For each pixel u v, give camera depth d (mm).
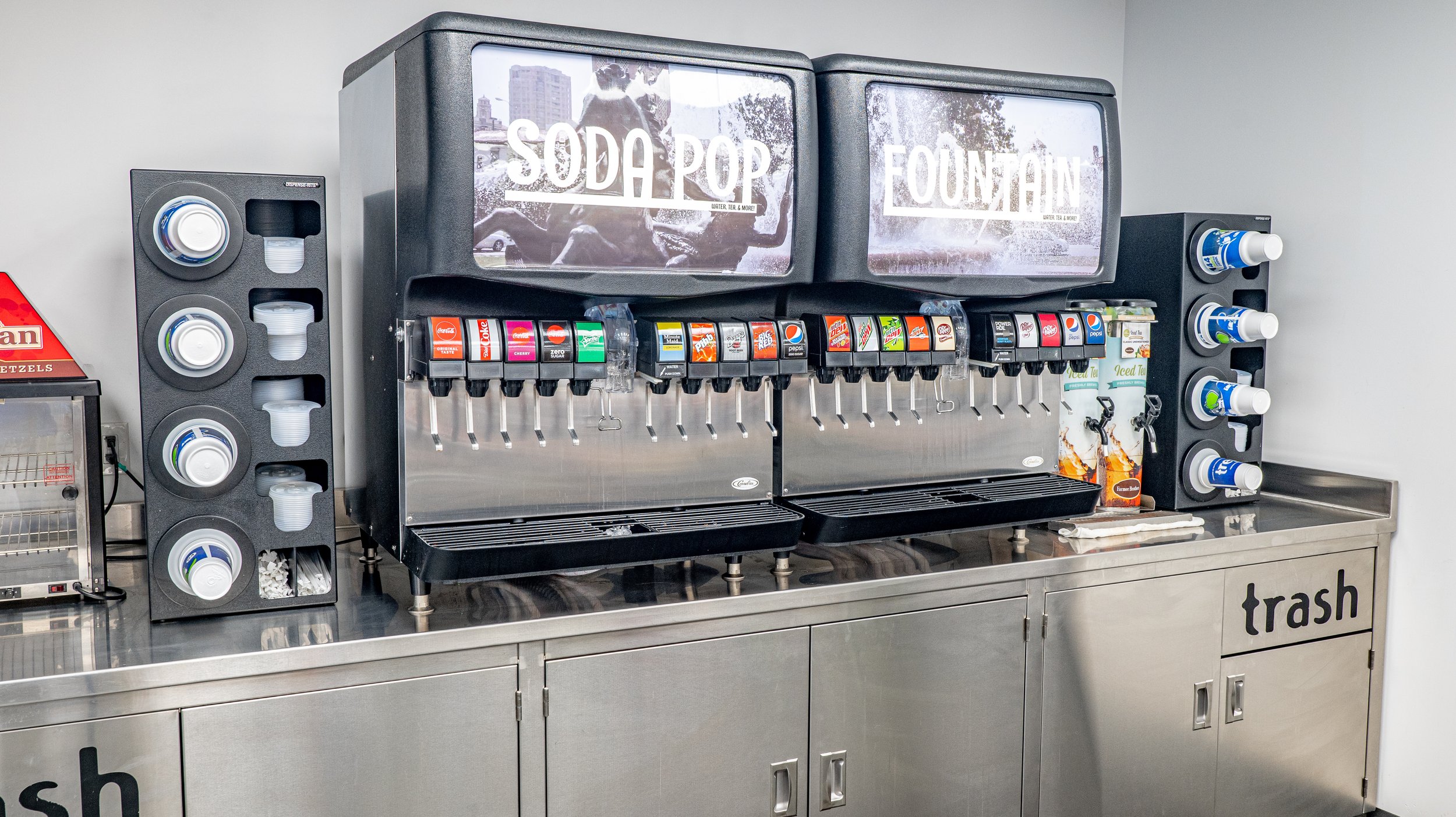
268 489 1905
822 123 2111
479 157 1799
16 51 2195
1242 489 2730
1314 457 2961
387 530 2021
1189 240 2727
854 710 2148
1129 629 2438
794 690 2086
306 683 1718
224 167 2395
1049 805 2389
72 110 2250
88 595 1932
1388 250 2738
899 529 2170
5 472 1851
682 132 1958
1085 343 2391
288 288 1864
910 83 2145
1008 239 2287
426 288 1900
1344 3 2801
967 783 2283
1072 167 2350
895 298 2340
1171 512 2727
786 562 2146
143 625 1812
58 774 1588
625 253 1937
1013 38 3287
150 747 1634
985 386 2441
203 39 2352
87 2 2244
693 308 2145
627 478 2092
